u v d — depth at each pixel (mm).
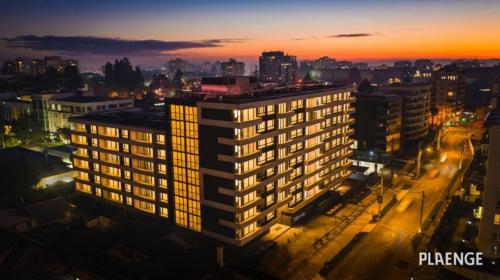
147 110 141625
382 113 139625
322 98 98438
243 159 72312
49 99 172500
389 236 85312
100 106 161875
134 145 88250
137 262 74062
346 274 71062
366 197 108625
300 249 80188
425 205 102312
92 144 97188
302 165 93375
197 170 78750
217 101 74000
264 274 69000
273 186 83188
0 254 75875
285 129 83938
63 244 82250
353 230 88750
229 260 75375
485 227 68312
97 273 69750
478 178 85750
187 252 78062
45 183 116625
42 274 72500
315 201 101625
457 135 187000
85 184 101312
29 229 89188
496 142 64938
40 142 162625
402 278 69188
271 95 86125
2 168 118125
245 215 76188
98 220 89750
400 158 149625
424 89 168250
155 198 86875
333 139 106750
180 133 79500
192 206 81625
